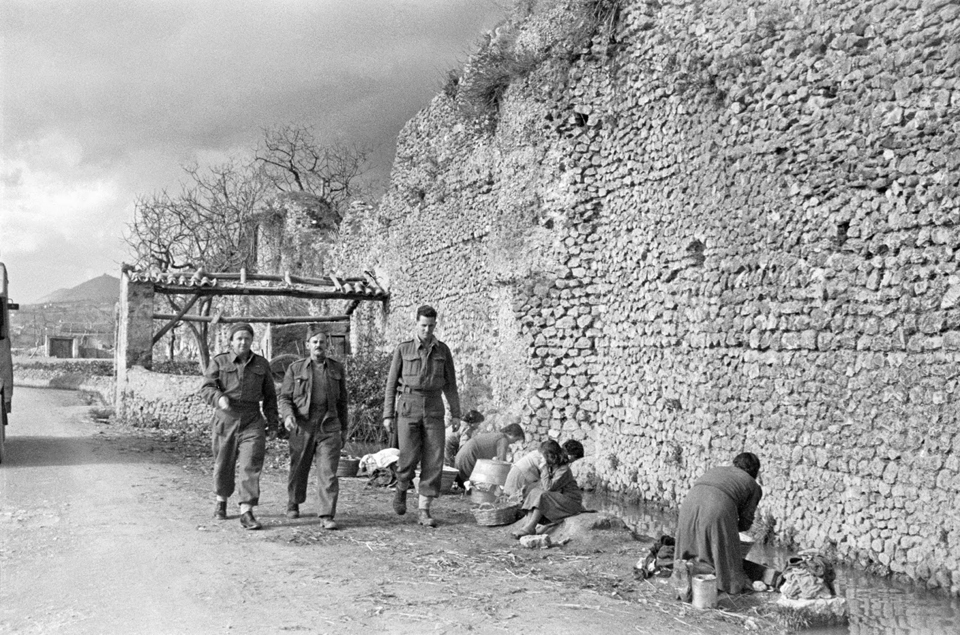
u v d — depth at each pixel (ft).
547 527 28.02
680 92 40.24
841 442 29.73
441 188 70.08
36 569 21.71
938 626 22.08
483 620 18.75
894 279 28.09
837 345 30.22
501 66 57.11
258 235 120.26
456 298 66.64
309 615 18.57
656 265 42.34
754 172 34.60
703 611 20.58
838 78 30.78
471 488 36.14
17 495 32.32
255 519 27.55
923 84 27.45
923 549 26.17
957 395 25.61
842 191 30.32
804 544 30.89
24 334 291.38
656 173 42.63
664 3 42.04
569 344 48.93
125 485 35.22
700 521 21.91
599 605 20.43
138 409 64.34
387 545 25.63
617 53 46.26
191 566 22.30
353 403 64.64
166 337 147.02
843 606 20.67
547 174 50.37
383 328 82.17
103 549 23.85
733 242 35.81
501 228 54.49
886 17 28.86
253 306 107.65
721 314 36.47
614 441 45.96
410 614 18.89
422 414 29.53
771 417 33.12
